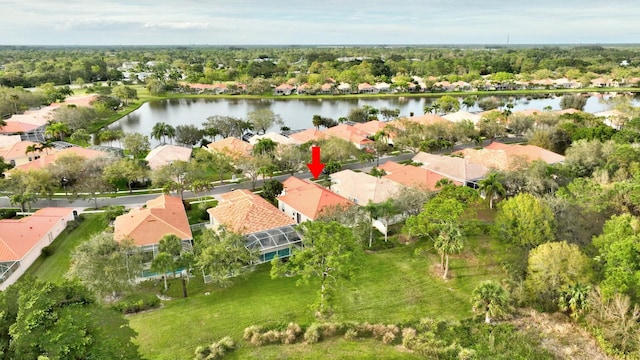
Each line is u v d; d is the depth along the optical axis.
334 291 41.62
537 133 96.62
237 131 120.38
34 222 55.28
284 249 50.94
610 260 36.94
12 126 113.75
